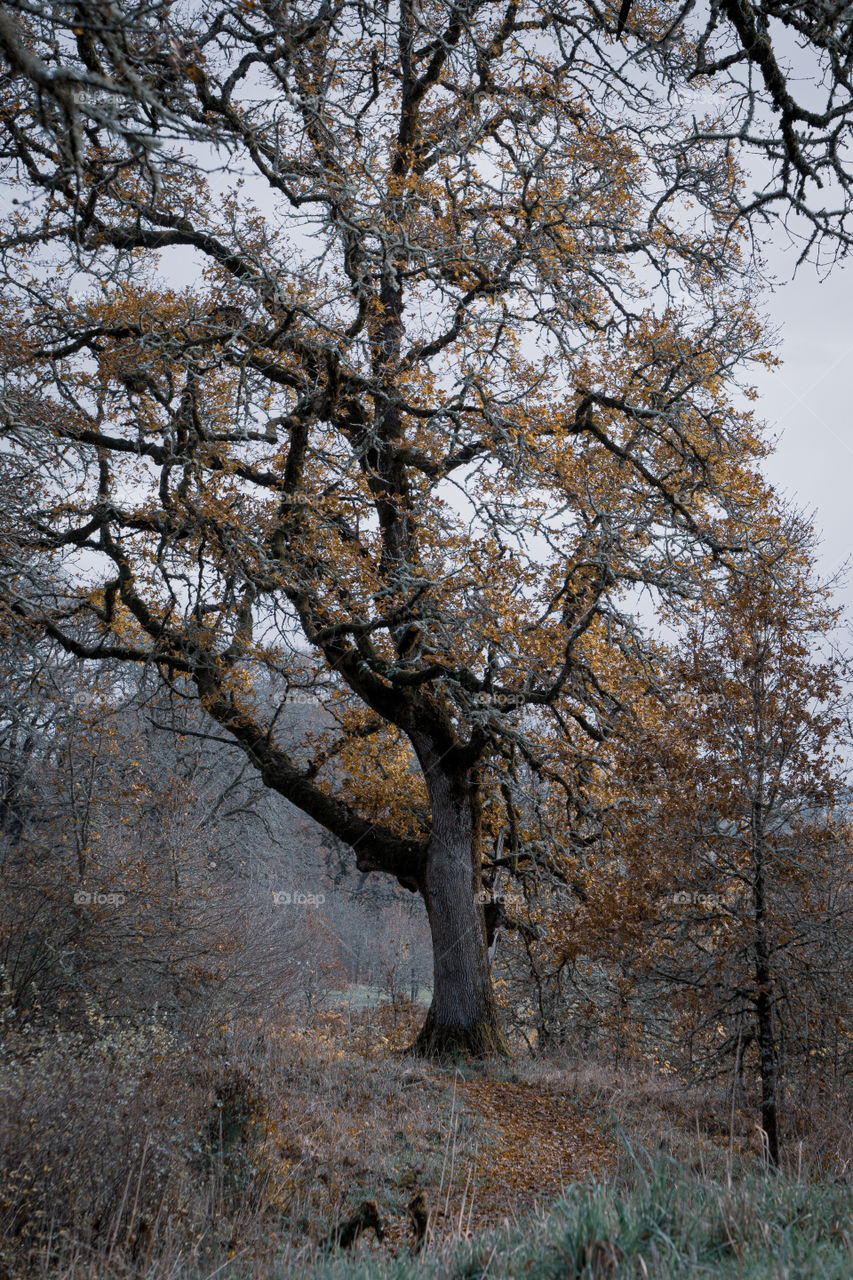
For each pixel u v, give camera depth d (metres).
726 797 9.52
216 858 22.28
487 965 15.05
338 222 12.23
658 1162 5.82
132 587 15.39
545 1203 7.34
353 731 17.19
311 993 22.09
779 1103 9.73
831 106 7.96
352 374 13.47
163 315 13.95
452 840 15.16
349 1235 6.40
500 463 14.28
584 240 15.91
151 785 20.05
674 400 15.68
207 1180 6.98
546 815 17.19
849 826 9.70
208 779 26.27
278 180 10.60
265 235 12.95
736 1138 10.29
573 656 13.48
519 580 13.31
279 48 8.76
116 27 4.66
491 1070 13.48
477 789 15.78
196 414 12.40
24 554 12.22
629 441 15.59
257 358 13.63
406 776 17.69
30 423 11.48
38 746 17.44
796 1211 4.87
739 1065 10.04
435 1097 11.35
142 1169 6.14
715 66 7.98
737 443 16.70
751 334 16.66
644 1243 4.30
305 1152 8.30
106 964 12.47
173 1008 12.66
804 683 9.49
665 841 9.93
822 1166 7.89
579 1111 11.44
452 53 10.81
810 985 9.46
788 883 9.52
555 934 15.80
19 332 13.41
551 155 15.26
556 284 14.96
